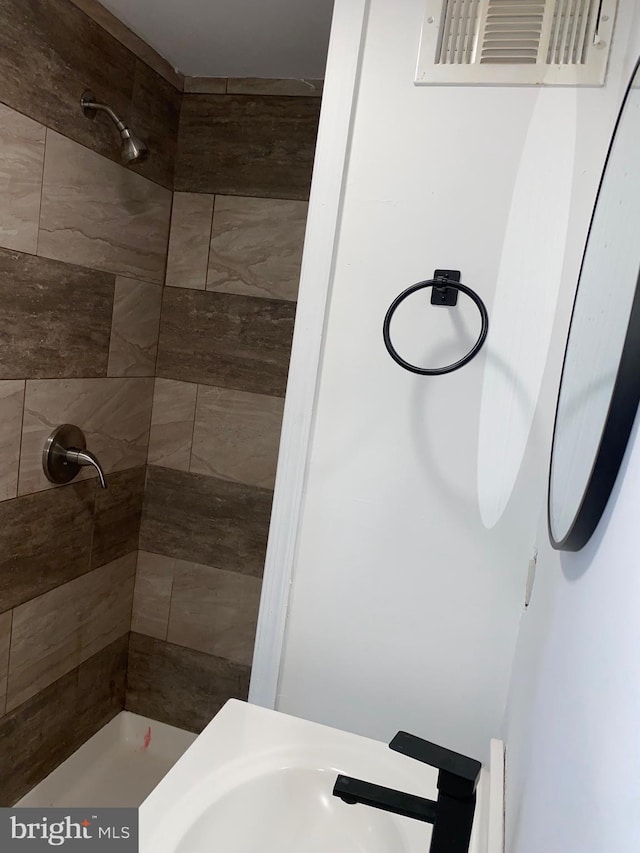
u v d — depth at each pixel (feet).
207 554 6.90
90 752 6.72
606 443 1.64
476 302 3.42
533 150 3.51
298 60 5.81
